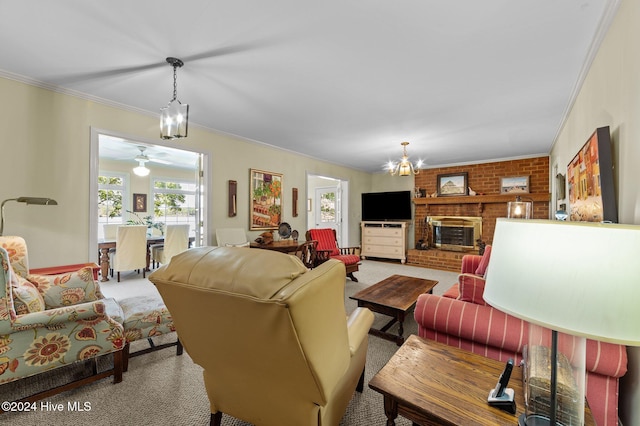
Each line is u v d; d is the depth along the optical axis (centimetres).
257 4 151
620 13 145
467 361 124
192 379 185
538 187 518
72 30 174
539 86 244
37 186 245
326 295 95
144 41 185
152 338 247
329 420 115
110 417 150
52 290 201
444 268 562
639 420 118
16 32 175
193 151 364
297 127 368
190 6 153
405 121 339
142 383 181
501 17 160
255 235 445
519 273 73
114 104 289
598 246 63
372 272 529
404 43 186
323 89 254
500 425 88
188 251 112
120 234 423
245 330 94
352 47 190
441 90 254
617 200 154
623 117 144
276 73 226
